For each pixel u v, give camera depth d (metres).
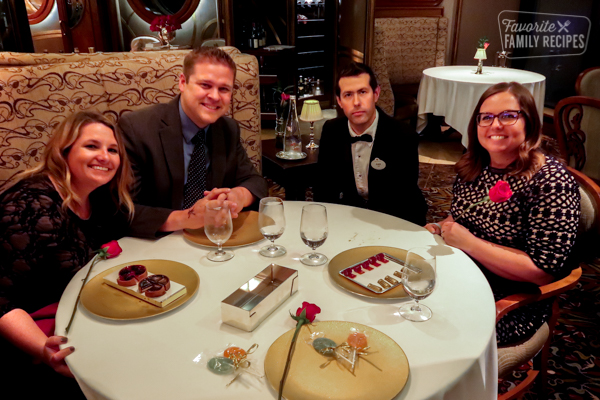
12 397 1.39
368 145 2.41
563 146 3.24
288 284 1.28
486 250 1.53
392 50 6.46
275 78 3.51
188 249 1.58
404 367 1.00
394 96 5.86
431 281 1.15
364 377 0.98
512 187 1.64
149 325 1.17
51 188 1.50
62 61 2.59
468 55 7.29
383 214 1.87
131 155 1.96
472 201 1.78
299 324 1.02
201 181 2.10
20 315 1.30
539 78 4.77
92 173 1.52
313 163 2.89
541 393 1.83
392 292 1.31
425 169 4.86
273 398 0.94
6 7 3.85
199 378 0.99
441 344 1.11
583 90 3.77
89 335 1.14
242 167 2.22
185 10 6.11
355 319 1.20
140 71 2.65
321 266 1.46
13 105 2.35
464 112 4.65
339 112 4.43
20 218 1.38
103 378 0.99
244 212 1.87
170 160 1.98
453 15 7.04
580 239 1.72
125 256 1.53
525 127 1.62
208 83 1.88
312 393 0.94
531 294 1.47
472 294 1.31
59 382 1.43
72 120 1.51
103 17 6.06
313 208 1.39
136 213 1.70
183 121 2.01
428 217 3.68
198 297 1.30
